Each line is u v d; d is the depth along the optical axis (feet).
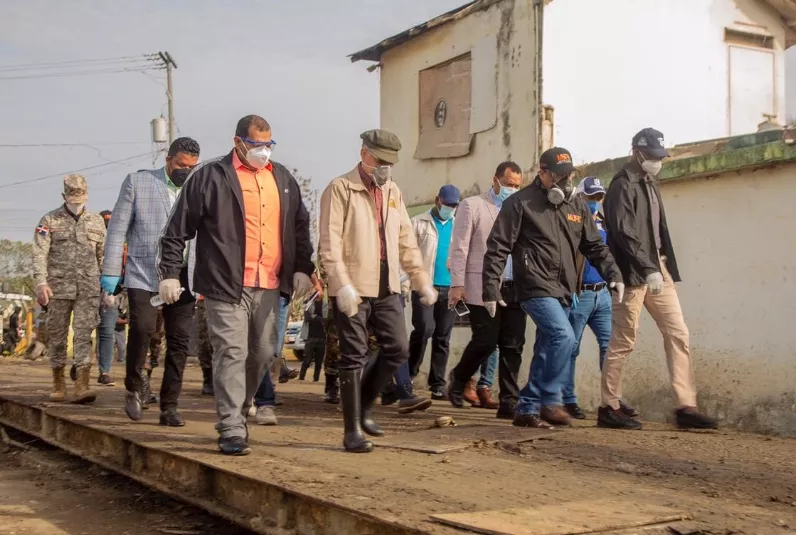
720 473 14.87
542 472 14.71
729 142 23.77
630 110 40.86
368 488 12.84
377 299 16.78
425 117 44.88
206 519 16.60
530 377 20.63
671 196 24.66
